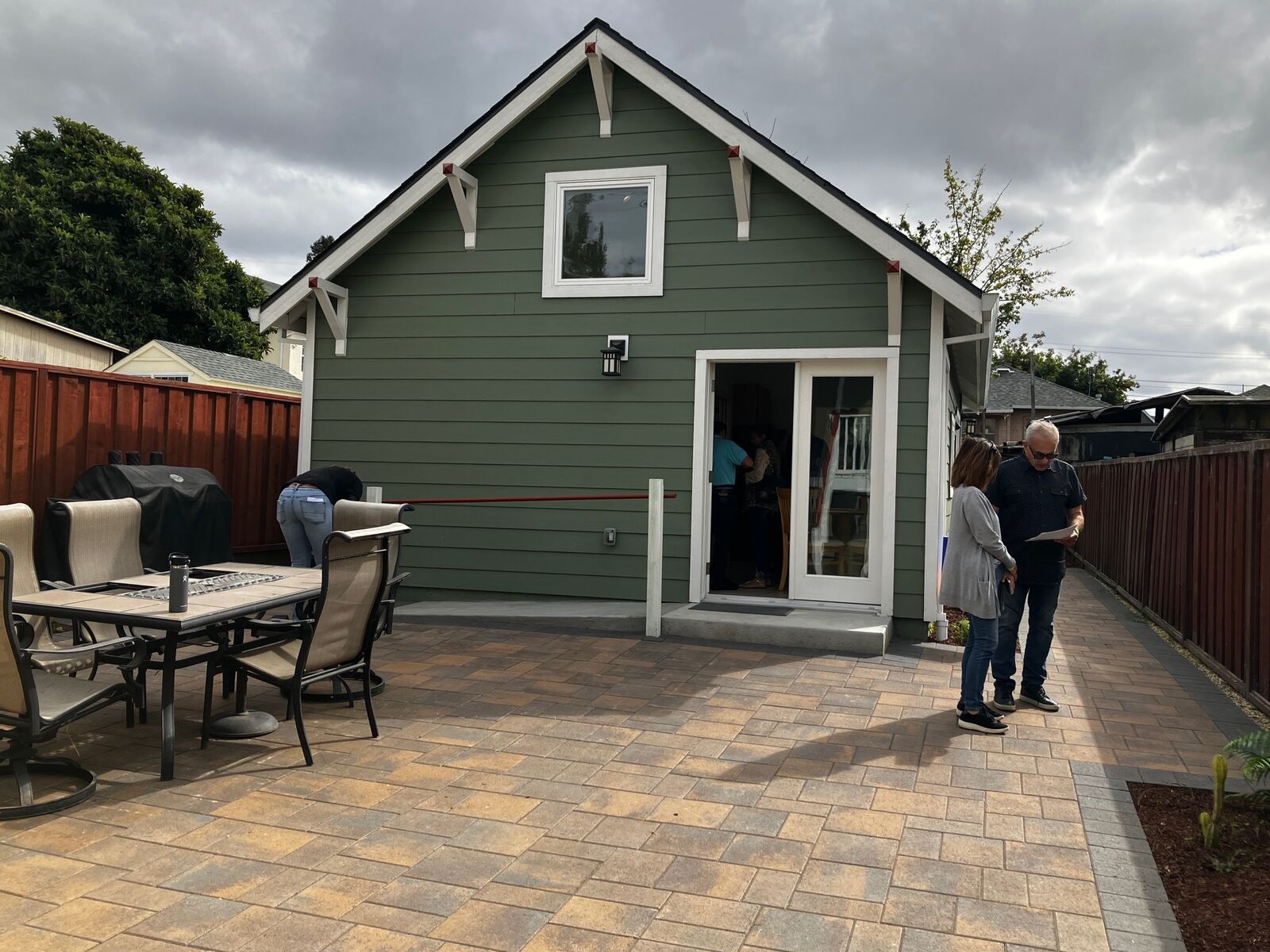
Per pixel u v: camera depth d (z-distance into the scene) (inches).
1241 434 542.3
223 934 113.3
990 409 1594.5
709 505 339.0
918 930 117.5
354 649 193.9
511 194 350.6
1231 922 119.2
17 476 299.6
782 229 320.8
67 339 819.4
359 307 366.6
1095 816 155.8
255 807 155.6
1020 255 973.8
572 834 146.3
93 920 116.1
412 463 361.1
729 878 131.4
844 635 281.6
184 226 1093.1
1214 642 280.5
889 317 306.2
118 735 195.0
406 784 167.6
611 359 332.8
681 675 251.4
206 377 835.4
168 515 298.0
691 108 319.3
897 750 190.5
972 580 202.4
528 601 348.2
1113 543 513.3
